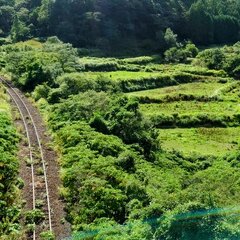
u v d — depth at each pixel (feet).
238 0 629.51
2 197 93.09
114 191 96.22
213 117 249.14
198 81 351.87
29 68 220.84
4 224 84.23
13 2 495.41
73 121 149.69
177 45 467.93
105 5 463.83
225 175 122.52
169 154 161.89
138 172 117.39
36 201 95.55
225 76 374.02
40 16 428.56
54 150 127.75
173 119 240.73
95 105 161.17
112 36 443.32
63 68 254.06
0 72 257.55
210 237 72.74
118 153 126.52
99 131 148.36
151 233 75.51
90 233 82.02
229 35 564.30
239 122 253.65
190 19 531.50
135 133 152.15
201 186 101.71
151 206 83.15
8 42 404.57
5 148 118.01
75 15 441.27
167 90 312.50
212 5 586.45
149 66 379.55
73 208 93.76
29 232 84.23
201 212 77.36
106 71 335.06
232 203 86.12
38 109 175.94
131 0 487.61
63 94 189.16
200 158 173.17
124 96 183.83
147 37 482.28
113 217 89.71
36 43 370.32
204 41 535.19
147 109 262.06
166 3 534.78
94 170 107.96
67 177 105.29
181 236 73.15
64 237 83.97
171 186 110.93
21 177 107.14
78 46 421.59
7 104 174.50
